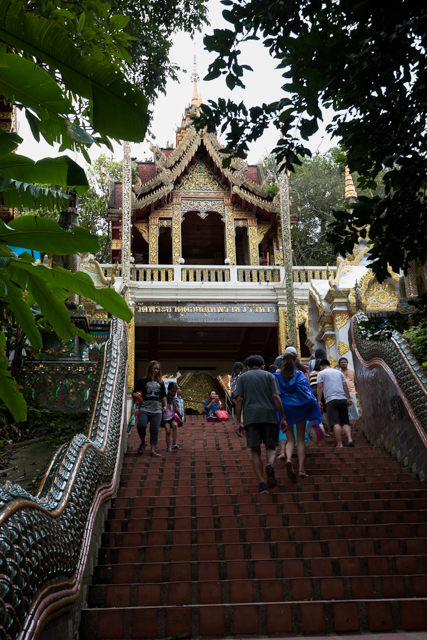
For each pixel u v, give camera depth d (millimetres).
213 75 3932
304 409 6598
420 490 6137
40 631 2445
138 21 9867
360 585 4172
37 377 9555
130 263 18656
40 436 8164
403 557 4516
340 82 3574
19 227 2459
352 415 11625
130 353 17734
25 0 3049
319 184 25969
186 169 21734
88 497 4281
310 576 4414
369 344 9070
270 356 23141
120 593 4035
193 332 21078
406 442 7340
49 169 2402
